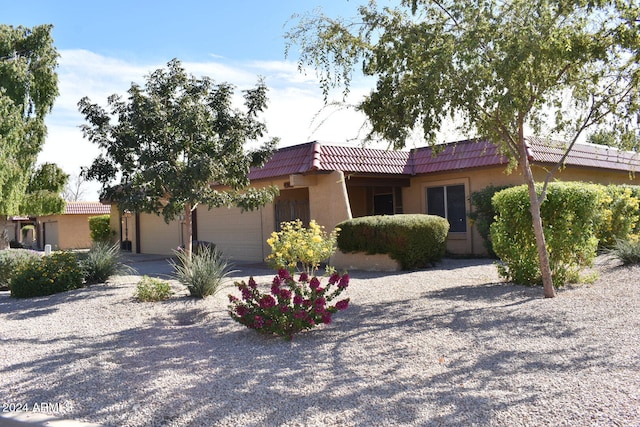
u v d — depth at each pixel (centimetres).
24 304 1038
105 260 1268
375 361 585
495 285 1024
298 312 686
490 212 1547
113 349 685
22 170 2425
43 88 2670
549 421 411
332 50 913
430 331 700
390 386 504
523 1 811
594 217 1006
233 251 2009
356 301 948
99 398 506
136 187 1128
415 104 861
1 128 2159
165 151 1103
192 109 1070
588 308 774
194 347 680
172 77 1130
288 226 1193
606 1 802
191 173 1055
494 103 829
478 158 1622
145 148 1095
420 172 1775
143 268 1777
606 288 907
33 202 2666
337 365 577
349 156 1639
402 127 879
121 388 530
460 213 1731
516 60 769
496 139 959
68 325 845
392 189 1945
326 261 1563
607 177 1978
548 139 1018
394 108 874
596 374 507
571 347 599
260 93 1188
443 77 831
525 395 463
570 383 486
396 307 872
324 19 909
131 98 1097
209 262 1077
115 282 1259
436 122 870
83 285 1204
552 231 952
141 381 549
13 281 1138
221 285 1089
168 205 1080
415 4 863
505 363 556
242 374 558
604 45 819
